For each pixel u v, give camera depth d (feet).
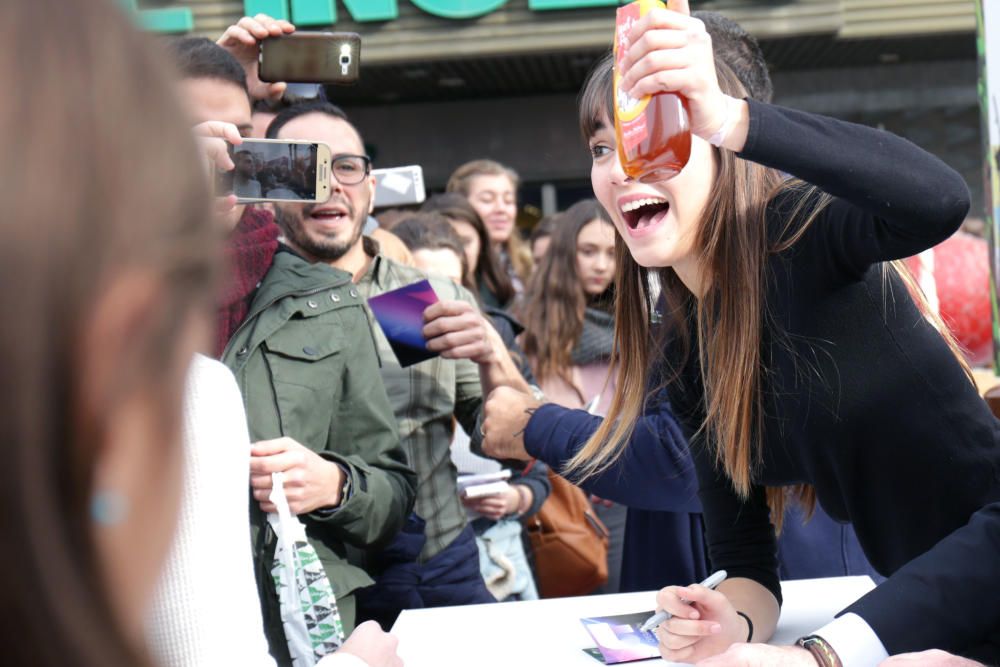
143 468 0.98
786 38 24.57
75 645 0.92
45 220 0.90
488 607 5.38
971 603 3.77
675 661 4.37
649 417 6.24
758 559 4.99
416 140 31.68
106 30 0.98
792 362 4.25
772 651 3.72
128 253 0.93
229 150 6.18
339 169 7.70
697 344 5.00
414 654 4.66
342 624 6.36
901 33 24.08
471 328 6.94
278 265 6.68
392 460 6.75
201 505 3.10
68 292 0.90
